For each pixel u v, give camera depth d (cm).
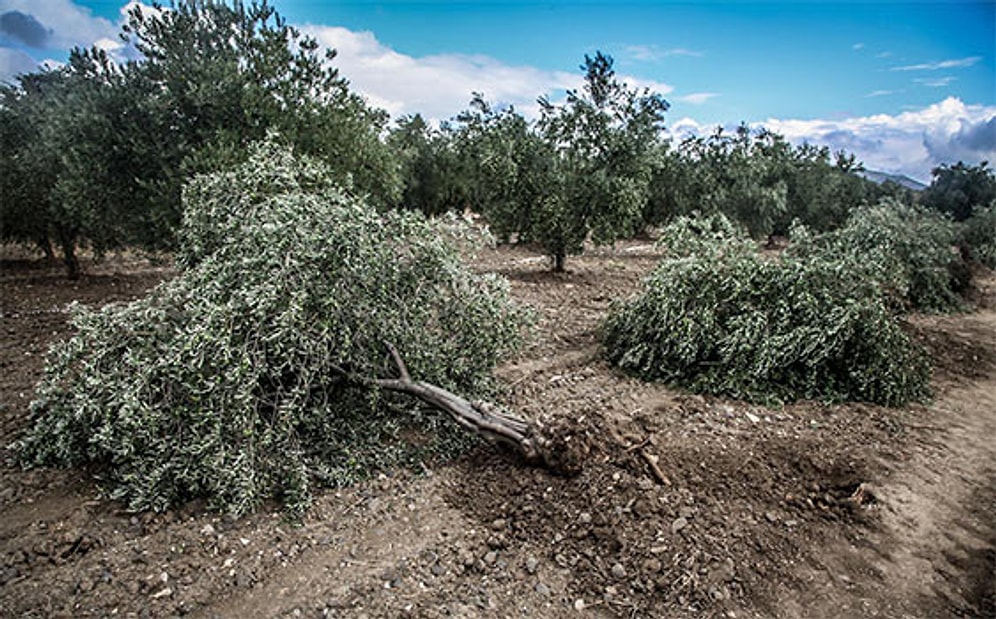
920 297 910
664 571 288
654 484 351
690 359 528
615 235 1074
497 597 274
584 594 278
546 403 491
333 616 257
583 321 770
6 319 730
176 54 748
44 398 376
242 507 316
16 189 920
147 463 343
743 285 541
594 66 1027
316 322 372
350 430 399
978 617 271
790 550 309
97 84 764
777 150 1856
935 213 1166
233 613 257
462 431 424
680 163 1730
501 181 1072
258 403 370
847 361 532
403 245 453
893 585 290
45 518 320
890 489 371
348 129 805
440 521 329
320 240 379
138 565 285
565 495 342
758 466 388
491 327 476
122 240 946
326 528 320
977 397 549
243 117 737
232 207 446
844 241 867
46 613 254
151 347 367
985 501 365
